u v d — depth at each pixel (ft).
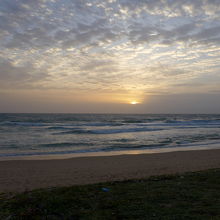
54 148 54.29
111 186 19.44
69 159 40.45
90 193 17.21
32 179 26.50
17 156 43.80
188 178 21.89
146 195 16.44
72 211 13.67
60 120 189.67
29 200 15.70
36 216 13.05
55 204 14.76
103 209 14.01
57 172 30.37
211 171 25.30
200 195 16.26
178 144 62.80
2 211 13.89
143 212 13.26
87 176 27.73
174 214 12.91
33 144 59.52
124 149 54.19
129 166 34.32
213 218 12.26
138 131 101.09
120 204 14.67
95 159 40.57
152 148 55.88
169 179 22.27
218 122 179.32
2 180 26.07
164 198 15.72
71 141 67.00
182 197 15.88
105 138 75.25
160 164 35.78
